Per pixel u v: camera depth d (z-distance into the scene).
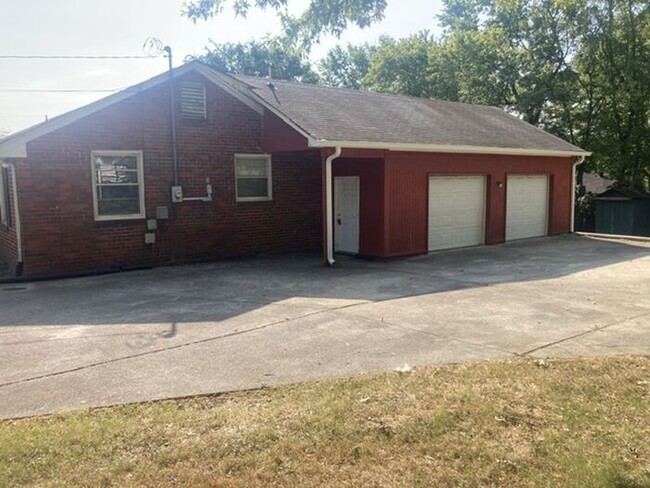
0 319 7.83
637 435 3.87
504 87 27.84
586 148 25.88
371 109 15.23
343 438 3.83
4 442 3.82
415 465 3.50
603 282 10.04
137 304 8.68
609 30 24.30
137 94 12.07
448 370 5.23
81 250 11.65
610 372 5.11
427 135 13.90
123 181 12.11
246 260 13.42
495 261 12.73
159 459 3.57
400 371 5.23
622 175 25.62
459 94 29.48
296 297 8.98
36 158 11.02
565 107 26.25
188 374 5.32
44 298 9.25
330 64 48.53
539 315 7.55
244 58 38.72
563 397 4.52
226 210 13.57
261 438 3.84
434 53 31.20
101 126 11.69
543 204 17.44
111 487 3.27
